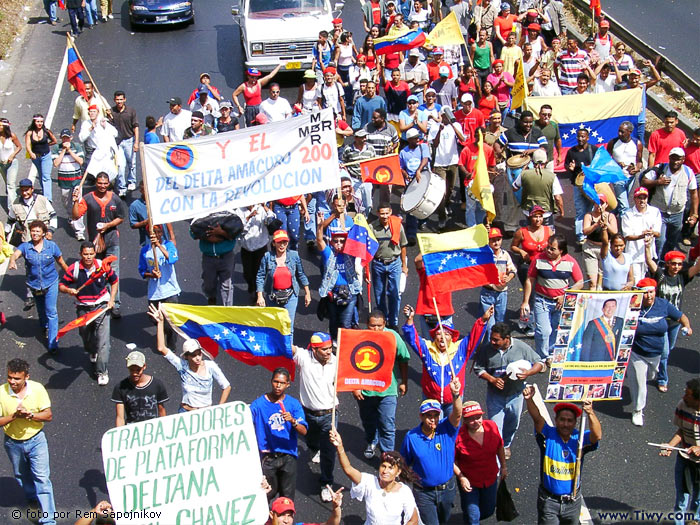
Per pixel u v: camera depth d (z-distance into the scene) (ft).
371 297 60.64
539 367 43.55
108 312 51.93
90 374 53.57
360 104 78.64
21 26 118.42
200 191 52.39
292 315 53.57
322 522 42.29
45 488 41.27
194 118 68.90
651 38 114.11
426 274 49.96
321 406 42.68
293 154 52.95
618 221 68.64
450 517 42.78
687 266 65.10
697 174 67.97
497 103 79.51
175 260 53.93
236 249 69.10
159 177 51.90
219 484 37.01
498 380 43.57
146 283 63.77
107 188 60.64
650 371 48.85
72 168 68.59
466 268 49.90
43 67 103.55
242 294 62.13
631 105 79.51
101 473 45.50
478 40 95.55
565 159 74.33
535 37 93.40
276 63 98.12
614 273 54.90
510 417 44.83
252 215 57.93
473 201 68.54
